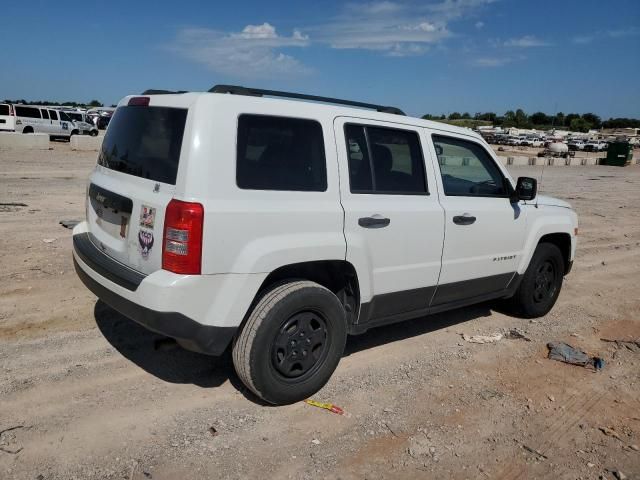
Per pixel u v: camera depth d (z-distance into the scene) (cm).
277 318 354
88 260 388
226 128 338
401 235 425
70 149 2441
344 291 416
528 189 518
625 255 957
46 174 1516
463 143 491
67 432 330
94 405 361
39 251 697
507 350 504
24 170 1579
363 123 411
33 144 2423
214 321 337
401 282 434
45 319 488
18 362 409
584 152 7194
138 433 334
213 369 422
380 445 342
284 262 355
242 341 354
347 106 432
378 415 376
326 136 385
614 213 1464
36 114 2928
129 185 371
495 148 6259
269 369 360
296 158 370
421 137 451
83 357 425
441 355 482
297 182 368
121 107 421
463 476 319
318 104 392
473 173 500
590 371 470
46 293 550
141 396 376
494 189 518
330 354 390
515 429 372
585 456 346
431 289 462
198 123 331
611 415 399
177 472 303
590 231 1174
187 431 340
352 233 392
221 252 332
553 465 335
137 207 352
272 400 369
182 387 392
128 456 313
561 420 387
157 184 345
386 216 412
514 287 556
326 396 396
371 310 420
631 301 683
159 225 332
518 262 544
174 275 326
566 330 568
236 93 371
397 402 395
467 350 497
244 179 344
